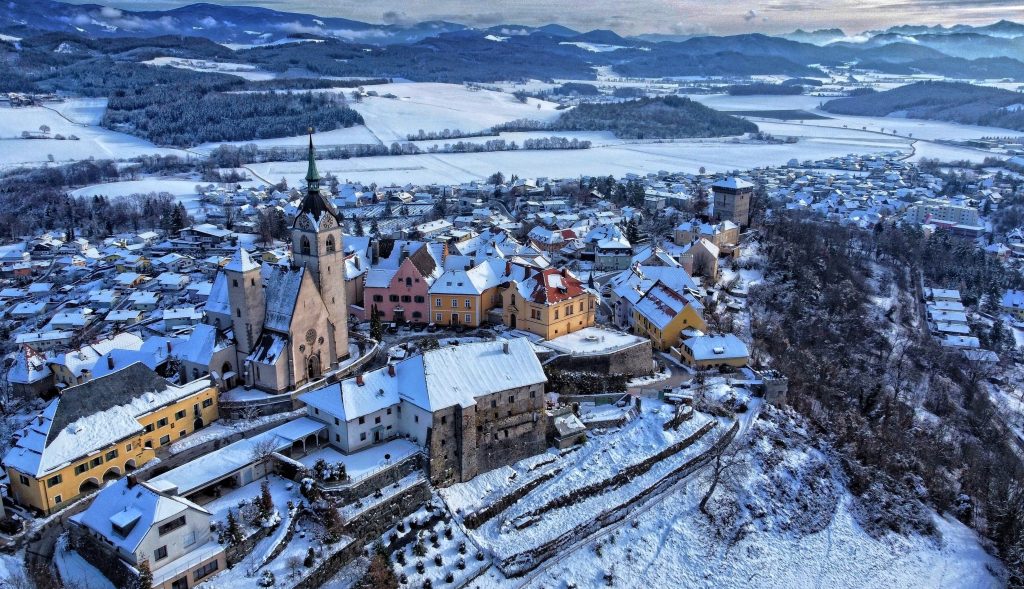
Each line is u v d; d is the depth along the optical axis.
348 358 144.38
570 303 159.38
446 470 118.44
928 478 146.50
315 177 131.75
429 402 116.50
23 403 144.25
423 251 174.25
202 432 122.56
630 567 111.31
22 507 104.31
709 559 115.00
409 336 160.50
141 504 93.19
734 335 179.75
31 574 91.88
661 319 165.88
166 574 90.75
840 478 138.00
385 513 108.56
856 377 184.00
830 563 120.06
